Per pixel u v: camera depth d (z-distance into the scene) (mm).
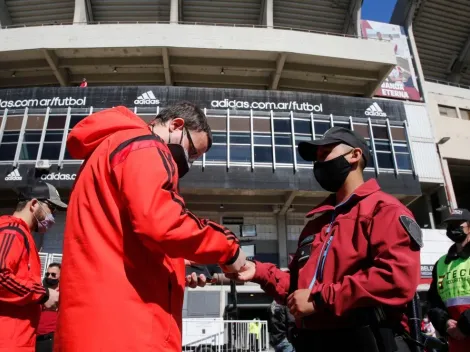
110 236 1494
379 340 1712
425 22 31500
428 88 28203
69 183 20078
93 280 1431
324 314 1799
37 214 3000
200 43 22328
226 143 21391
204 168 20781
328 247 1908
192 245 1465
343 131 2184
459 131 27594
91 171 1620
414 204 26891
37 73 24359
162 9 27203
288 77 24906
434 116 27500
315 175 2189
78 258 1490
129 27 22312
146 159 1502
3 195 21688
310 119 22422
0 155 20781
